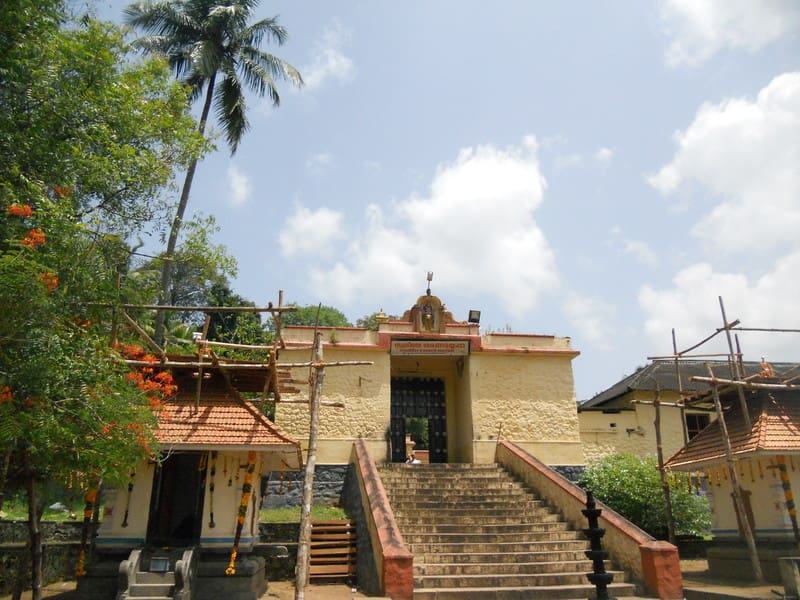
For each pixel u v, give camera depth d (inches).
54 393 268.2
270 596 436.5
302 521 362.6
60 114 325.4
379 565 435.8
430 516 534.3
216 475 405.1
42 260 286.8
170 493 444.5
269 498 668.7
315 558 530.9
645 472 641.6
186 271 1150.3
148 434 311.1
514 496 586.9
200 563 378.6
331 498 679.7
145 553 372.8
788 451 436.1
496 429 746.2
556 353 780.0
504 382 768.3
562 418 762.8
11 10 297.6
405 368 849.5
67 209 312.3
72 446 278.4
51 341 264.1
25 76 309.3
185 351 628.1
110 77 375.2
